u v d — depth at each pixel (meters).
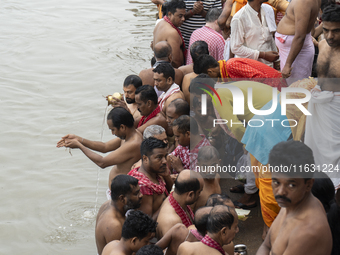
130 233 3.21
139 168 4.09
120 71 11.73
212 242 2.84
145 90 5.09
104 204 4.12
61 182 7.20
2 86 10.77
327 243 2.24
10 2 17.81
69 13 16.75
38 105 9.88
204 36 6.35
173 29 6.77
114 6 17.83
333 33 3.64
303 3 4.55
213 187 3.92
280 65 5.25
